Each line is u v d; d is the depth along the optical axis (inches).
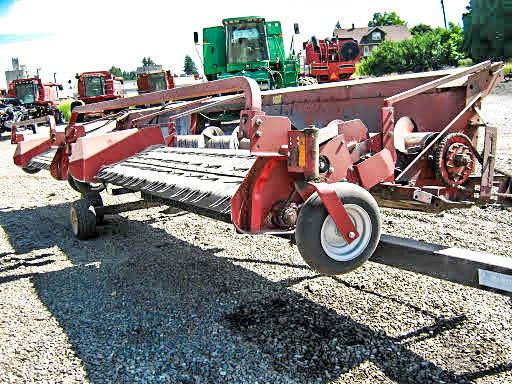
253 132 102.0
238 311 136.2
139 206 225.0
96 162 190.4
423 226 208.2
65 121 1094.4
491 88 158.1
